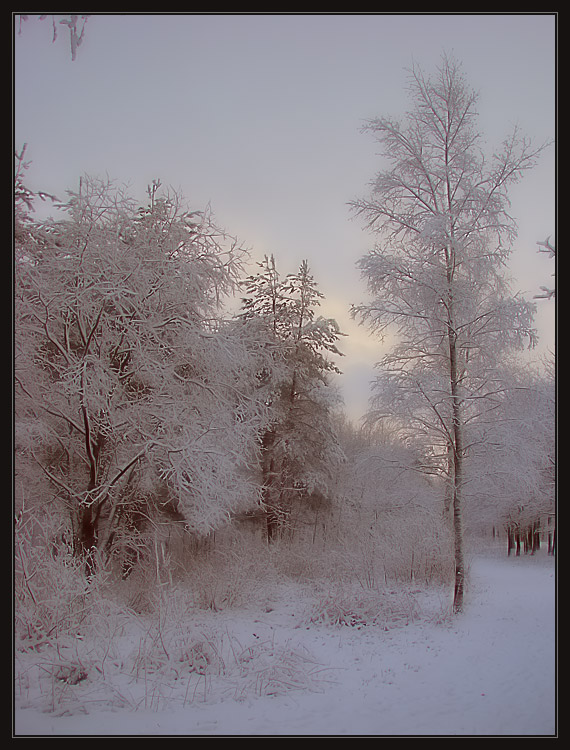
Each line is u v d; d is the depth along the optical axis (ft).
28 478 43.75
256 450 54.19
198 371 50.26
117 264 44.55
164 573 47.44
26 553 34.27
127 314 45.32
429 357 45.60
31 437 41.42
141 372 46.14
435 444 45.60
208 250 51.03
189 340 47.44
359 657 32.58
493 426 42.91
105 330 45.68
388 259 43.83
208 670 29.30
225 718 23.09
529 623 38.52
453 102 44.09
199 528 46.88
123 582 46.16
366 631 38.88
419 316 44.09
